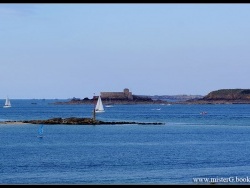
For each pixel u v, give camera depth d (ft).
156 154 581.53
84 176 419.13
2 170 454.40
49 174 431.43
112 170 452.35
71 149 644.69
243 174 422.00
